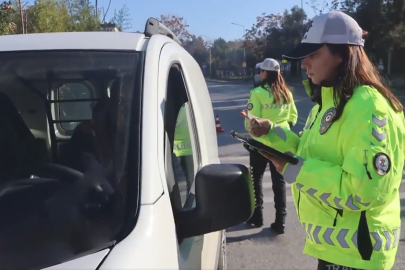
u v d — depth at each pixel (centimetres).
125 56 238
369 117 213
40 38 263
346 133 218
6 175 218
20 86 244
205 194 199
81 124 221
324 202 223
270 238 549
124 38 257
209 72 8662
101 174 199
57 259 168
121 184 192
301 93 3216
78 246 173
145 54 240
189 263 213
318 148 233
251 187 207
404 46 3353
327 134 228
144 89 219
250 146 245
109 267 160
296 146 289
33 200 198
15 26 1291
